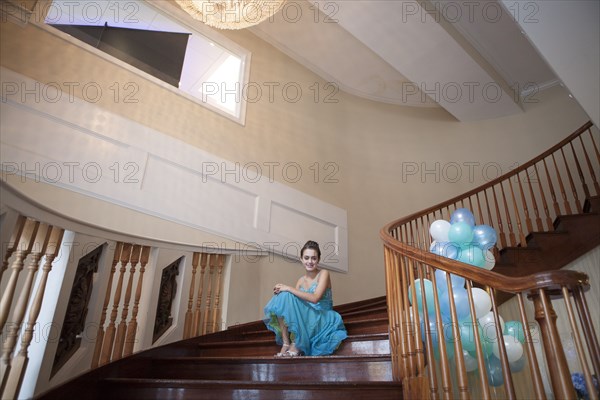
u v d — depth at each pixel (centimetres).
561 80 241
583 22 242
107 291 251
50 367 221
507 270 333
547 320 147
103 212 314
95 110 338
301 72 555
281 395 183
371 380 198
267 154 460
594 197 352
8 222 185
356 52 544
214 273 346
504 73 547
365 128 581
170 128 386
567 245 339
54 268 243
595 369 139
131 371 240
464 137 577
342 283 462
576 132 403
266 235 412
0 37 307
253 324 341
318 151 517
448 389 162
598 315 315
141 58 426
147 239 287
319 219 472
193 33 458
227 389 189
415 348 176
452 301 174
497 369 206
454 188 545
